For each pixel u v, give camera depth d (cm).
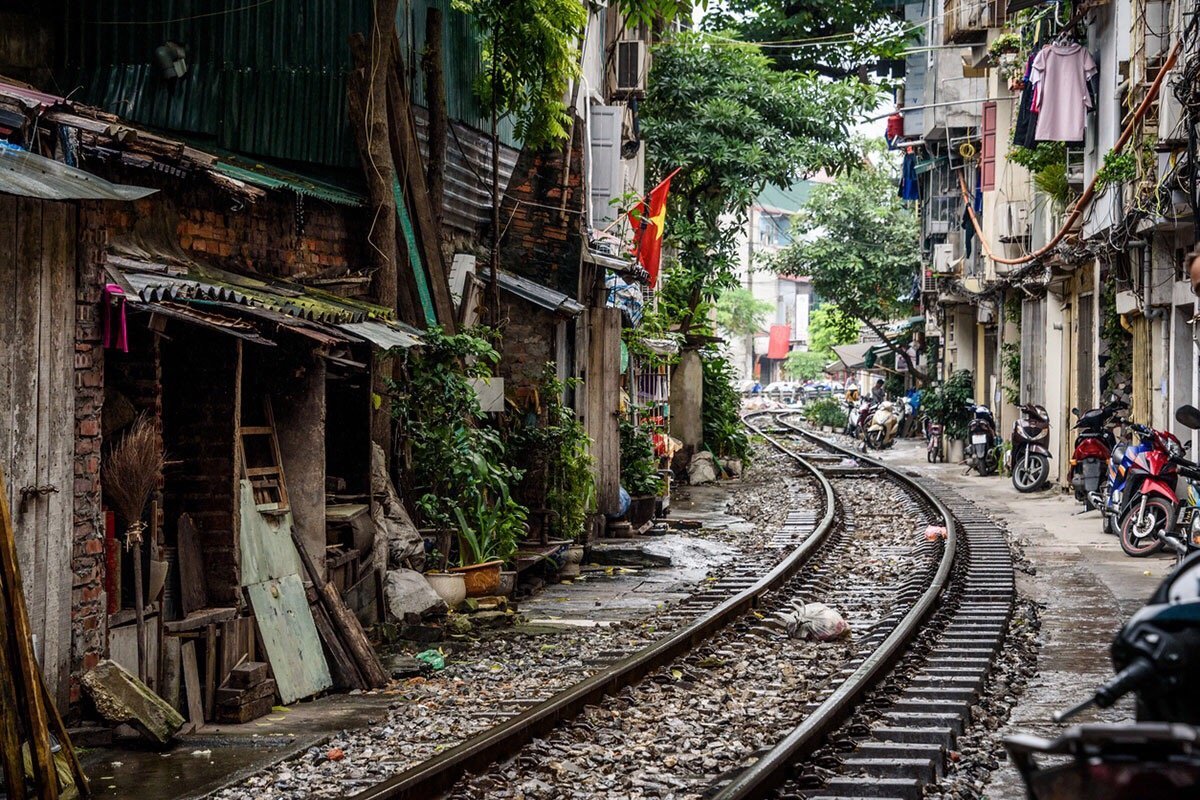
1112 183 2088
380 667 1016
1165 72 1712
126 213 989
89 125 805
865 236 5397
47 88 1241
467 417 1393
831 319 5738
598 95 2477
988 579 1520
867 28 4038
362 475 1209
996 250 3275
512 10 1580
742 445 3228
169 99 1262
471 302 1599
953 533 1889
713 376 3203
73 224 818
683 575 1630
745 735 850
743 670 1068
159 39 1259
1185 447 1916
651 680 1014
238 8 1287
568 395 1861
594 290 1941
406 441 1362
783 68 4062
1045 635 1219
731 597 1415
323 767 775
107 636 840
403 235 1388
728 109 3084
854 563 1731
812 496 2630
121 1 1252
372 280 1311
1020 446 2697
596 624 1273
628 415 2230
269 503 1026
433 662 1073
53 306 796
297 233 1247
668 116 3180
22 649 692
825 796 704
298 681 959
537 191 1797
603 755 797
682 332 3038
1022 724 884
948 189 4041
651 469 2111
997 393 3469
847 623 1255
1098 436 2173
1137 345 2203
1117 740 341
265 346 1051
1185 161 1650
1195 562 428
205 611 916
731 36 3931
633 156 2725
